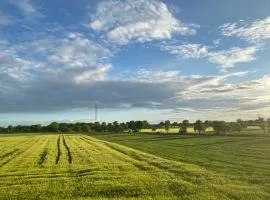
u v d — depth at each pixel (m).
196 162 40.03
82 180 25.89
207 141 89.88
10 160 43.38
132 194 20.84
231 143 80.00
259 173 29.80
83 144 77.69
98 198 19.77
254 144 75.69
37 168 34.19
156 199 19.19
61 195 20.72
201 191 21.22
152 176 27.45
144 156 45.69
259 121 187.75
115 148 62.97
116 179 26.05
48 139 107.69
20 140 101.44
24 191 22.02
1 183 25.42
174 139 104.69
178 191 21.34
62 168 33.78
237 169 32.88
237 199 19.09
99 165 35.53
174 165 34.69
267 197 19.48
